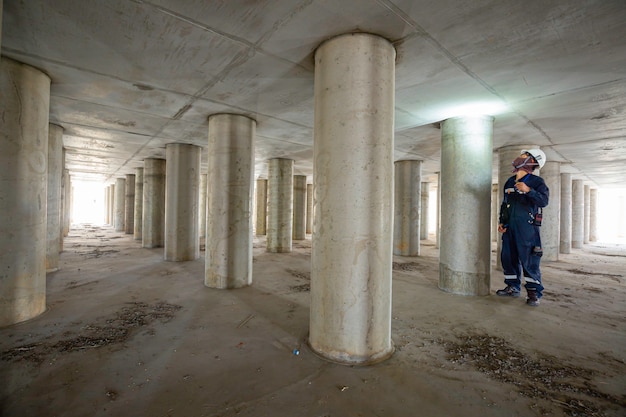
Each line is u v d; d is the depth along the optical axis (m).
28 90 3.81
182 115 5.83
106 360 2.96
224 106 5.30
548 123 6.03
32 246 3.95
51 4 2.68
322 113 3.13
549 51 3.37
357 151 2.95
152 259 8.58
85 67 3.88
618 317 4.39
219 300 4.94
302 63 3.71
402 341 3.51
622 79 4.05
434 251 11.96
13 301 3.79
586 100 4.81
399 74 3.96
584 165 10.77
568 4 2.60
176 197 8.33
